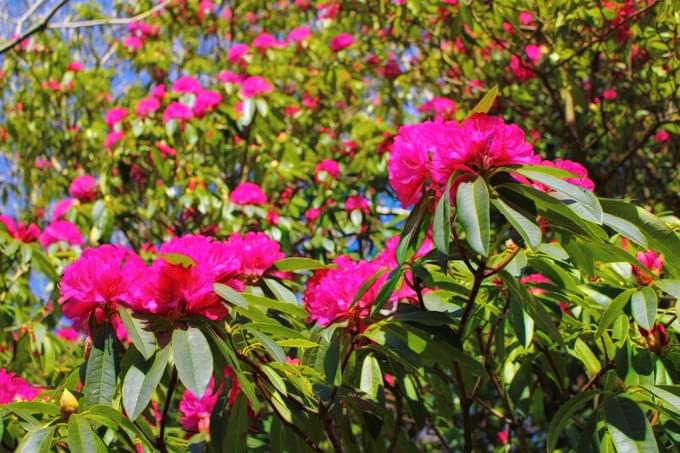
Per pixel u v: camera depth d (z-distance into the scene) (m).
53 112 6.44
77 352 4.37
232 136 5.37
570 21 4.56
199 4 7.27
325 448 3.50
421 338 2.13
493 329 2.76
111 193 5.47
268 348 1.94
